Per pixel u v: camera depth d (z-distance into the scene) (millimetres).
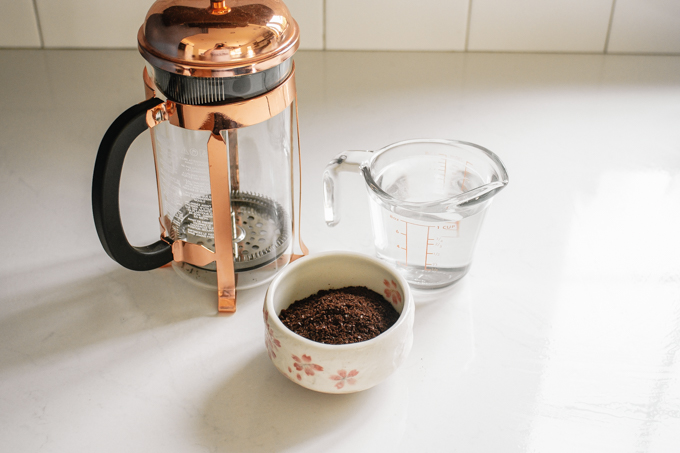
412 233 532
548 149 775
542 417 449
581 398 465
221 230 497
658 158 762
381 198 521
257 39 438
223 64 430
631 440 434
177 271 581
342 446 427
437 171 596
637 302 552
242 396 463
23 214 645
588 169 738
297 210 660
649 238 629
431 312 542
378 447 427
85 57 970
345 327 466
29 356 491
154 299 550
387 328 471
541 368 489
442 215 511
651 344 512
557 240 625
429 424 444
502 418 448
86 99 863
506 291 564
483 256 605
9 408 449
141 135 787
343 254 508
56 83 898
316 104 866
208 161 485
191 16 437
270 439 431
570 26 1001
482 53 1025
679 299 556
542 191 697
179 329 521
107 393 462
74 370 480
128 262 487
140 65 956
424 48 1022
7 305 536
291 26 478
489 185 505
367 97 888
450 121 832
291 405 457
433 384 475
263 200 594
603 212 666
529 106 873
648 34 1004
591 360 496
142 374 479
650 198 688
